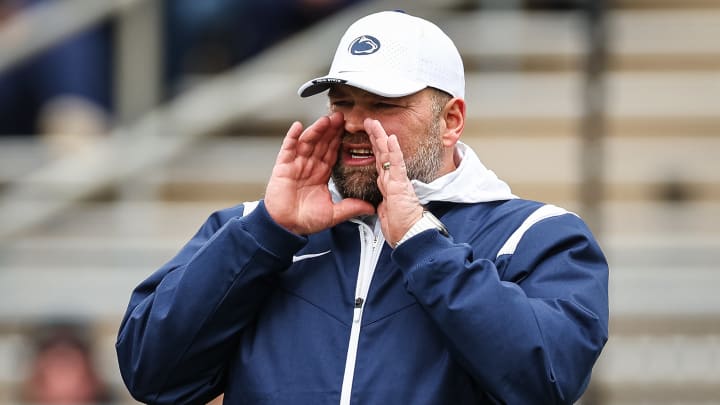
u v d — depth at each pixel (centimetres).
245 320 1163
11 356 2441
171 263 1202
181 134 2719
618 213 2589
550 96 2705
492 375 1073
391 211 1116
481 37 2727
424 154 1172
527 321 1080
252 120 2753
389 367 1116
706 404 2447
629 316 2488
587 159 2142
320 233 1203
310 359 1134
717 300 2484
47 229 2672
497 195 1204
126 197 2688
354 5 2741
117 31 2677
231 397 1165
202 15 2706
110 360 2466
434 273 1090
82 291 2556
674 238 2550
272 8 2719
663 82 2722
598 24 2134
